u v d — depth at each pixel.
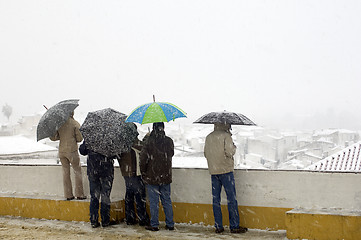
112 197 7.72
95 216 7.04
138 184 7.01
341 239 5.71
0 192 8.61
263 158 63.97
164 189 6.79
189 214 7.11
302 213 5.91
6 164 8.64
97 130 6.73
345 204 6.10
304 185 6.34
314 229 5.84
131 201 7.17
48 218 7.74
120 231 6.76
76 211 7.51
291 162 60.31
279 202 6.48
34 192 8.38
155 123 6.66
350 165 16.58
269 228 6.54
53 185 8.23
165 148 6.62
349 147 17.80
